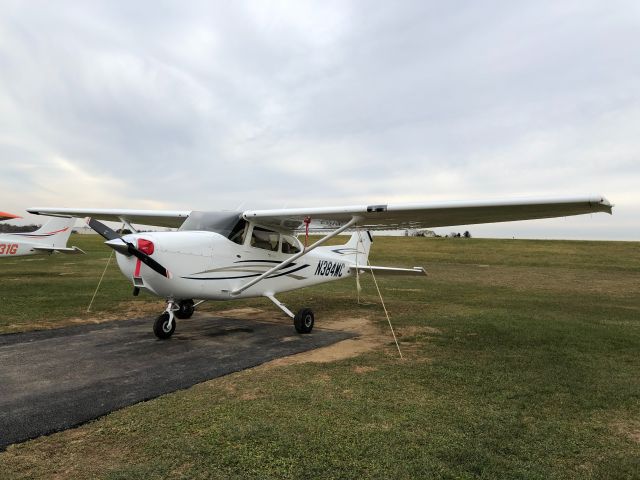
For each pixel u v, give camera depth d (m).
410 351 5.36
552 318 7.90
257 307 8.91
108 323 6.82
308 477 2.34
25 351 5.06
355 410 3.30
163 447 2.65
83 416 3.12
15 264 18.22
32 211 8.87
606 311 8.95
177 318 7.41
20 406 3.32
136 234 5.34
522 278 15.94
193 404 3.38
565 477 2.40
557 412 3.38
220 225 6.34
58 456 2.54
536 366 4.68
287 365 4.64
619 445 2.83
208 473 2.36
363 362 4.78
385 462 2.51
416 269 8.24
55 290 10.22
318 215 6.00
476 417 3.23
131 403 3.40
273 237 7.04
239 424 3.00
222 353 5.11
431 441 2.80
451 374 4.33
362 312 8.55
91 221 5.43
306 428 2.95
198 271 5.73
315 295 11.18
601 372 4.50
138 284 5.27
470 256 26.61
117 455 2.55
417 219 6.00
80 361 4.66
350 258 9.28
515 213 5.18
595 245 31.30
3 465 2.42
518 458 2.62
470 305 9.60
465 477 2.37
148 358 4.83
